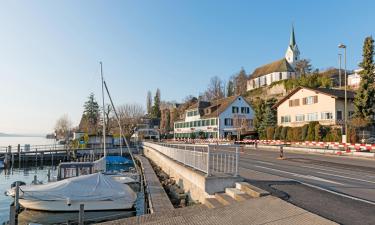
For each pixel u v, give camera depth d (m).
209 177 12.89
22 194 20.02
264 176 16.41
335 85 86.00
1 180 39.72
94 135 76.12
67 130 141.00
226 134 79.75
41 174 45.84
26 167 55.75
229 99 84.88
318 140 50.34
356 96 45.88
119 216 19.98
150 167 35.97
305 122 58.34
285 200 10.28
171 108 141.88
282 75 114.31
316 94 55.97
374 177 16.50
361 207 9.49
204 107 92.06
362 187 13.20
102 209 20.50
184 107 124.50
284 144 48.03
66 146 75.31
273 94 101.12
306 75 97.19
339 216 8.44
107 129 103.88
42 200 19.94
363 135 44.06
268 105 71.00
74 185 20.70
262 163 24.28
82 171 31.56
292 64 135.75
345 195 11.33
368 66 45.00
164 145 33.31
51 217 19.84
